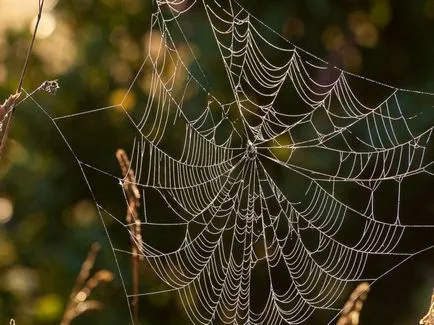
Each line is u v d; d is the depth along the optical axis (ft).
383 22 24.70
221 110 20.80
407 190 23.22
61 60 24.29
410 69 24.64
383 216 23.36
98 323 22.39
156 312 23.16
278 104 22.17
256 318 20.66
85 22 24.39
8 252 23.40
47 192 23.67
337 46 24.13
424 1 24.26
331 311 22.12
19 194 23.76
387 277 24.26
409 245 24.13
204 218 19.71
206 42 21.58
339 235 22.59
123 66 23.79
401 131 22.45
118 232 23.36
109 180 23.54
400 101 23.12
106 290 22.74
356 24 24.52
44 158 23.88
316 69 23.11
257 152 19.10
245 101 20.20
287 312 18.66
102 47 23.73
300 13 23.39
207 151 18.11
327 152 22.13
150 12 23.54
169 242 21.81
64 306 22.39
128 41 23.91
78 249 22.79
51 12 24.31
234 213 20.12
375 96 24.02
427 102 23.00
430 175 23.03
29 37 23.94
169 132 20.62
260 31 22.39
